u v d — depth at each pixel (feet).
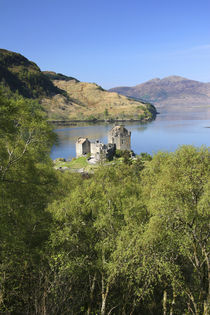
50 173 75.36
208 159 74.84
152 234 62.85
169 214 63.52
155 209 68.80
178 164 78.74
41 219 71.15
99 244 69.15
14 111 60.13
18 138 65.92
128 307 67.26
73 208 80.07
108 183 102.99
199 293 68.18
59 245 73.00
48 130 67.15
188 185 65.62
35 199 70.90
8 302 59.82
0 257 61.46
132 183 109.81
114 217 80.74
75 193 86.22
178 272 65.26
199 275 63.05
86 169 302.04
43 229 70.69
